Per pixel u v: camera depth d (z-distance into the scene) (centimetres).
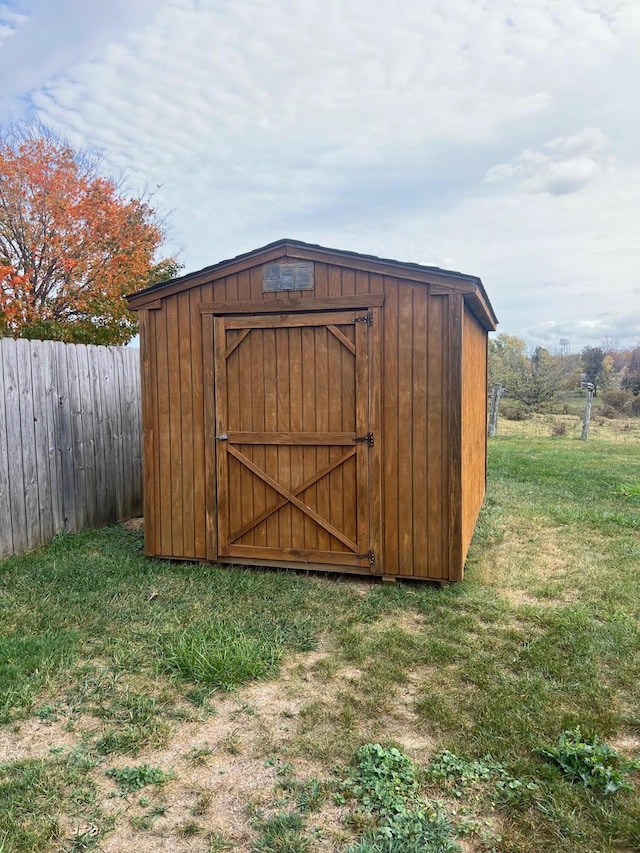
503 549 529
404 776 218
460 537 429
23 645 326
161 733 252
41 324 901
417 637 344
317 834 192
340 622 368
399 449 439
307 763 231
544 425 1852
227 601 404
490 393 2050
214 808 207
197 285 482
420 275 424
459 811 202
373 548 448
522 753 234
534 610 381
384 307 437
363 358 443
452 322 421
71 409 580
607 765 223
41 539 541
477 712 264
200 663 306
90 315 1109
